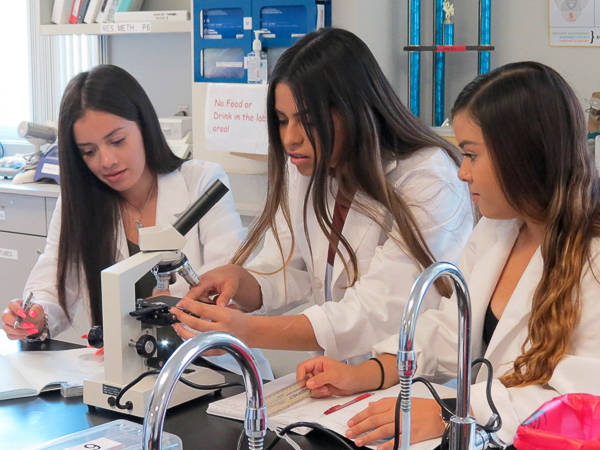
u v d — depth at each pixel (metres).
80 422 1.29
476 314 1.48
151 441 0.66
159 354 1.36
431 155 1.70
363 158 1.62
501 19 2.80
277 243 1.83
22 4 4.36
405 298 1.60
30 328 1.76
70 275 1.98
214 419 1.29
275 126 1.65
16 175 3.63
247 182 2.96
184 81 3.78
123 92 1.94
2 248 3.56
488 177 1.33
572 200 1.30
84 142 1.90
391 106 1.69
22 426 1.26
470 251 1.60
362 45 1.63
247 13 2.76
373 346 1.51
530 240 1.48
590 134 2.39
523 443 0.90
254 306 1.78
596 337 1.25
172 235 1.40
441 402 1.16
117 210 2.03
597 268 1.26
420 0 2.89
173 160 2.17
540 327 1.28
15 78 4.50
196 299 1.61
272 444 1.16
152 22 3.21
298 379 1.38
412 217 1.61
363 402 1.33
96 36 4.01
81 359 1.60
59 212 2.16
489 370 1.04
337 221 1.81
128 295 1.33
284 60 1.58
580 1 2.62
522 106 1.28
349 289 1.65
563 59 2.69
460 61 2.91
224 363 1.81
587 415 0.97
